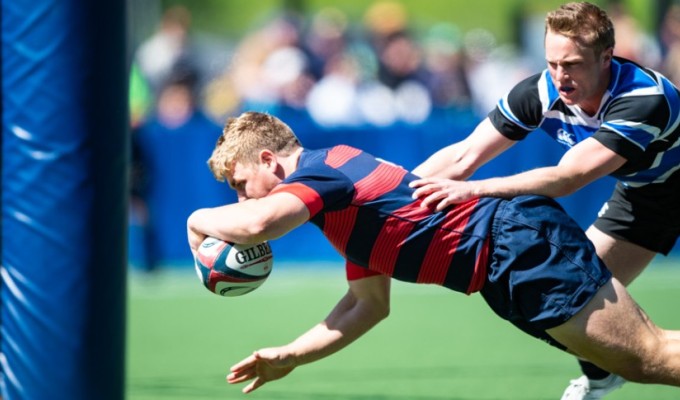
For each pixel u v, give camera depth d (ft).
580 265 42.96
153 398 61.98
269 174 44.65
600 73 45.80
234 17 193.26
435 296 104.94
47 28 36.06
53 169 36.58
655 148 48.16
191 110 138.00
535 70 156.25
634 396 61.52
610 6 142.51
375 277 47.24
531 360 73.87
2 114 37.37
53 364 37.11
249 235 42.04
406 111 137.28
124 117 37.29
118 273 37.63
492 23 194.90
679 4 146.51
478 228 43.55
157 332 86.53
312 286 108.88
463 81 139.85
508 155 112.78
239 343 81.25
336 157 44.42
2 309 38.09
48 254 36.86
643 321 43.29
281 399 61.41
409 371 70.18
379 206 43.29
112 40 36.63
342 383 66.18
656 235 54.44
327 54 143.43
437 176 52.47
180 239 115.96
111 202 37.19
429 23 196.13
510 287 43.14
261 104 137.08
